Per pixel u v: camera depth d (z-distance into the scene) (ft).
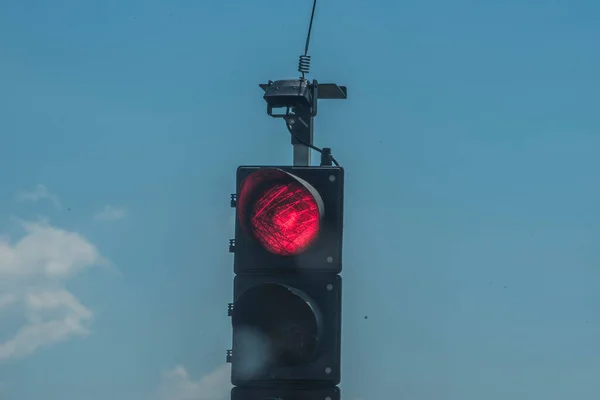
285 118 31.45
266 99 31.27
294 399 28.35
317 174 28.73
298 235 28.22
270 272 28.76
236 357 28.02
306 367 28.40
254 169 28.99
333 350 28.43
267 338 27.86
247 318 27.78
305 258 28.50
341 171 28.71
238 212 28.32
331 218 28.58
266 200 28.30
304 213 28.14
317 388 28.45
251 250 28.63
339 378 28.37
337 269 28.45
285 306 27.63
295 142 31.45
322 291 28.60
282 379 28.32
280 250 28.32
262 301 27.68
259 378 28.14
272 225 28.27
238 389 28.37
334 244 28.50
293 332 27.73
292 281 28.68
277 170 27.81
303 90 31.12
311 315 27.53
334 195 28.63
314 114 31.55
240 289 28.73
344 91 33.68
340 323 28.53
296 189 28.09
